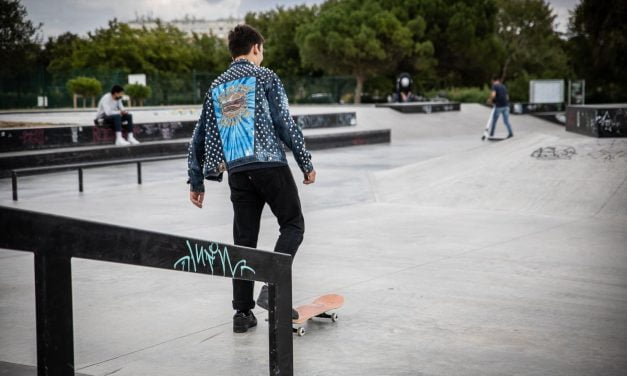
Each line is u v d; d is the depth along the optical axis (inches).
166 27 2738.7
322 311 155.2
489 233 272.1
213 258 98.2
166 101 1631.4
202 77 1672.0
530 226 286.8
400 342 147.2
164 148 631.2
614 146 394.0
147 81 1612.9
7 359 137.4
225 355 139.6
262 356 139.0
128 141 639.1
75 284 197.0
